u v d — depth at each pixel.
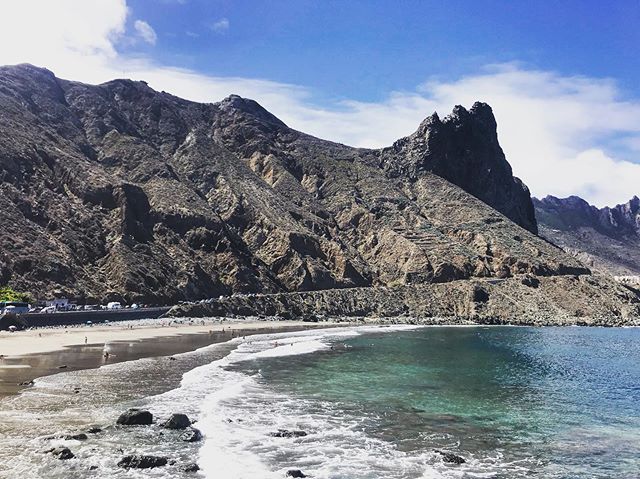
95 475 23.58
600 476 27.83
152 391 41.41
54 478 22.94
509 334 123.06
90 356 58.12
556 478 27.42
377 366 65.06
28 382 42.09
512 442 33.62
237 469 25.70
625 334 129.88
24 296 93.38
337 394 46.00
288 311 139.38
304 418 36.78
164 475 24.16
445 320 149.12
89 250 119.56
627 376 64.69
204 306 122.25
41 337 73.62
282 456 28.27
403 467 27.62
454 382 55.88
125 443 28.23
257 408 38.94
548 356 84.50
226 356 65.31
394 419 37.88
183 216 149.88
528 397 49.38
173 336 85.69
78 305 103.31
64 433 28.84
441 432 35.12
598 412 43.69
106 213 132.62
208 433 31.14
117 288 113.00
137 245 126.38
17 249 103.81
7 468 23.64
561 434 36.09
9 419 31.05
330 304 150.12
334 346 85.25
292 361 65.50
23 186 122.38
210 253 146.25
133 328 93.56
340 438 32.25
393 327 131.00
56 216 121.12
